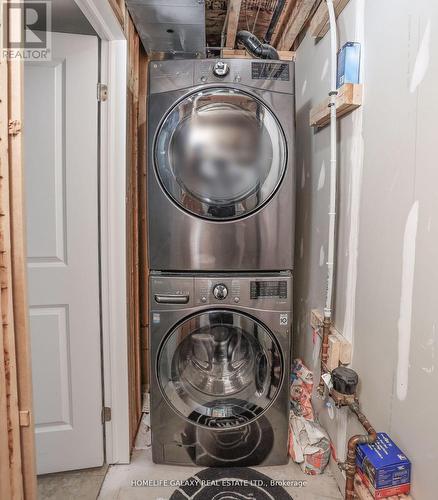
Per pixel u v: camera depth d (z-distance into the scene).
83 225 1.66
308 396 1.94
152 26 1.84
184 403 1.73
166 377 1.70
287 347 1.69
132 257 1.96
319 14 1.74
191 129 1.62
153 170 1.63
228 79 1.60
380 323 1.31
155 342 1.68
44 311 1.68
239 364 1.80
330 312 1.68
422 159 1.06
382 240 1.29
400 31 1.16
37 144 1.60
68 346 1.71
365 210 1.42
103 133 1.67
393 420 1.23
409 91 1.12
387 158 1.25
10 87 0.80
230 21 1.95
